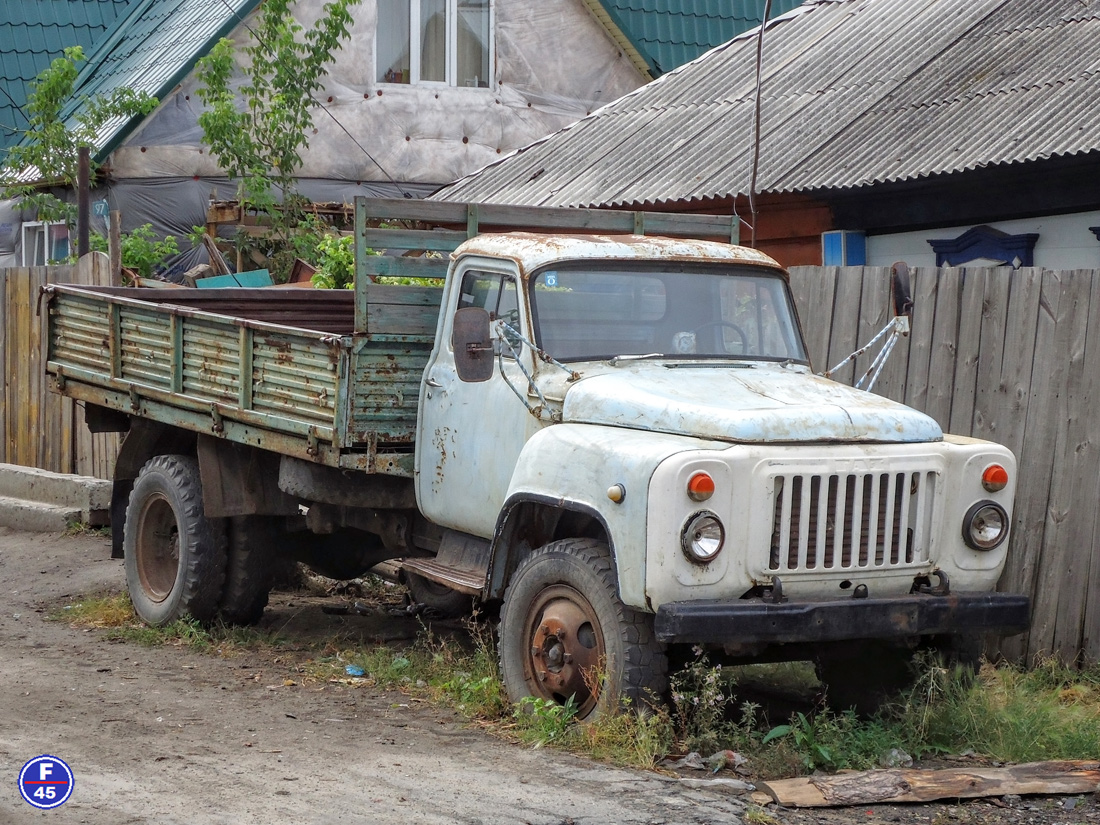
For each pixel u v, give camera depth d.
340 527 8.12
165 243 17.27
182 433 8.88
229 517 8.35
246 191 16.78
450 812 4.94
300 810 4.91
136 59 19.55
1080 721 6.42
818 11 15.82
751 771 5.67
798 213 11.77
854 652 6.38
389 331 7.12
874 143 11.19
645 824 4.90
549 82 20.39
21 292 13.28
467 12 20.02
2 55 20.44
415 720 6.39
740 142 12.62
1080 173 9.66
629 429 6.03
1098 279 7.11
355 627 8.77
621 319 6.77
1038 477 7.32
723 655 6.11
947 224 10.85
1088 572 7.21
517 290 6.68
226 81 17.38
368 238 7.05
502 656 6.46
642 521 5.61
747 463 5.65
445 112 19.80
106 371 8.98
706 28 21.81
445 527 7.26
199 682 7.14
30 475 12.53
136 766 5.42
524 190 13.94
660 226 7.79
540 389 6.48
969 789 5.52
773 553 5.74
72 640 8.27
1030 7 12.87
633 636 5.81
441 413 7.06
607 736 5.79
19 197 18.88
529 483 6.22
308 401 7.27
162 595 8.70
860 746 6.02
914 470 5.98
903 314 6.91
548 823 4.86
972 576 6.16
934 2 14.27
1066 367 7.23
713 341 6.89
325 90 18.45
